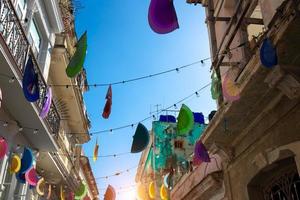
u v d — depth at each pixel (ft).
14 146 34.12
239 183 28.27
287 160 23.25
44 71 38.93
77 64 16.19
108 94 20.59
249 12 27.30
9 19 26.76
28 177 28.81
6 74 27.25
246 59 26.37
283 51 19.67
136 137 20.58
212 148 30.35
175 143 72.08
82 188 43.42
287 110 22.17
